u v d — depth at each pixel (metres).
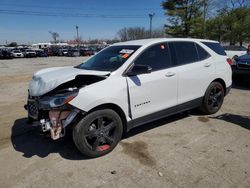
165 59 4.27
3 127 4.80
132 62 3.83
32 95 3.59
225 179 2.94
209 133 4.29
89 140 3.55
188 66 4.56
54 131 3.28
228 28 32.16
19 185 2.93
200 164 3.28
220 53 5.38
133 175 3.08
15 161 3.49
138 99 3.82
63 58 36.78
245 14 31.16
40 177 3.09
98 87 3.39
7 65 22.31
